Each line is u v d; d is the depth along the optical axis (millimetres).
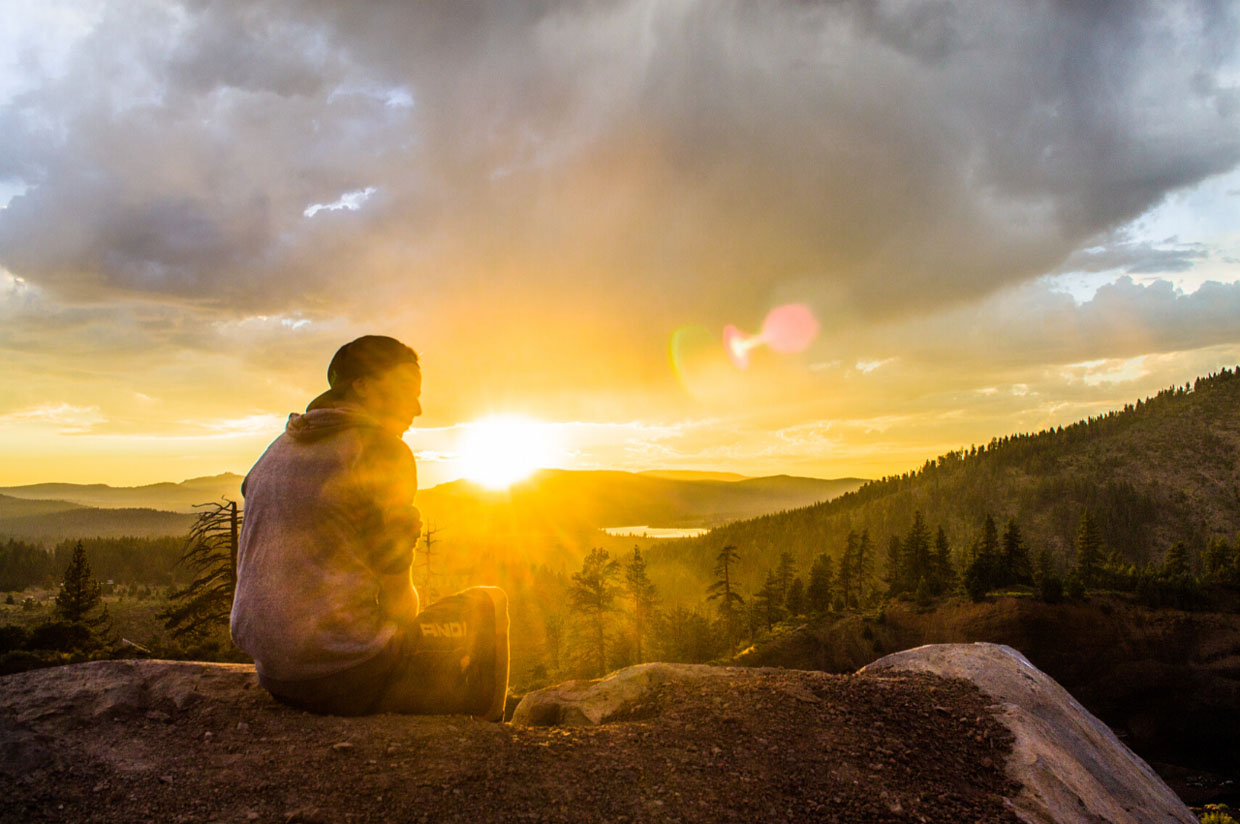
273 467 2945
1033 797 2873
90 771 2486
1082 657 78812
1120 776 3504
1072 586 84000
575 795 2576
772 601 87375
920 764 3051
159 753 2650
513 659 82750
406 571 3088
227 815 2244
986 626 80062
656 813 2516
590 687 4020
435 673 3074
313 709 3008
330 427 2922
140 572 169750
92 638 12898
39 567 168500
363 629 2881
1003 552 92125
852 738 3211
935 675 4172
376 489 2934
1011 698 3900
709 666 4258
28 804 2244
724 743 3100
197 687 3234
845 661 77875
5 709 2951
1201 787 68812
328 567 2838
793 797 2709
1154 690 75875
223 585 24547
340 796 2379
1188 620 80188
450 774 2572
